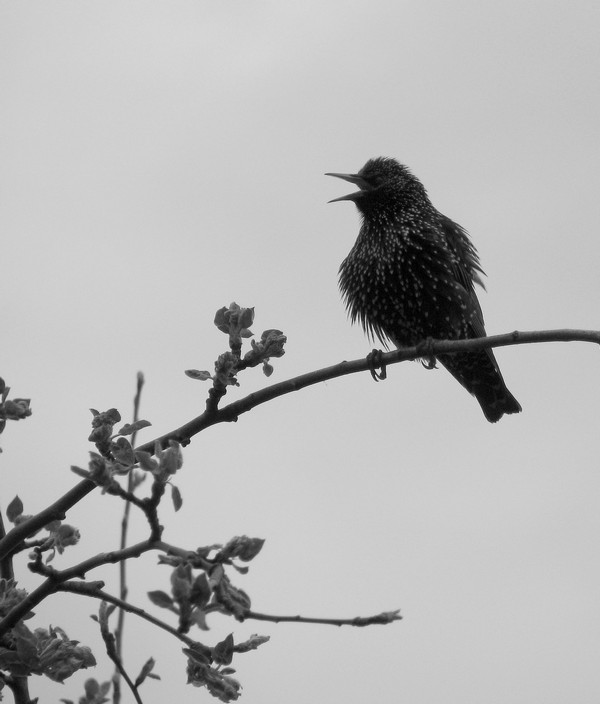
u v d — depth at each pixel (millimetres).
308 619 5258
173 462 5387
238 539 5141
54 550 6719
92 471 5367
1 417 6535
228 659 5891
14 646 6504
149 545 5555
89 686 6570
